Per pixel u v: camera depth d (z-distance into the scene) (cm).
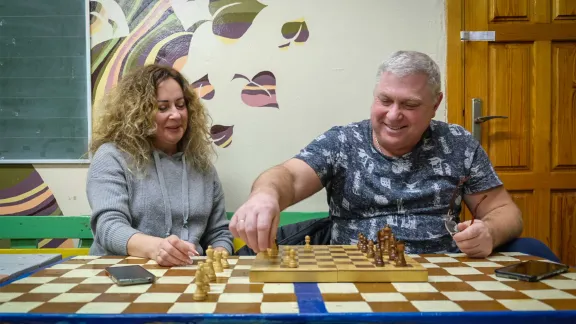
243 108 243
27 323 81
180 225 189
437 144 168
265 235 112
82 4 241
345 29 241
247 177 245
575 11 250
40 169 245
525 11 249
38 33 242
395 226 161
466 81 247
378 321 80
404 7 241
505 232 151
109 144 189
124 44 241
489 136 252
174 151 206
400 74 151
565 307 84
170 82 196
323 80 242
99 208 169
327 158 169
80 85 243
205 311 83
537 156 254
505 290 96
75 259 134
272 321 80
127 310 84
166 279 109
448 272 114
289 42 241
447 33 243
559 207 255
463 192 175
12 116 245
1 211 245
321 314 80
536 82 252
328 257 122
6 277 107
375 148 170
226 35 241
